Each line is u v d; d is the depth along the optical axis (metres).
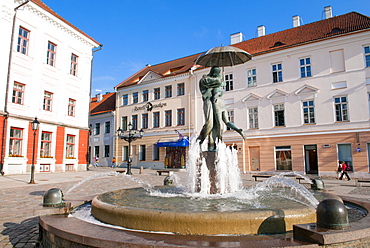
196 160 7.46
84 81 28.91
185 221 3.96
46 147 24.12
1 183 14.89
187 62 35.34
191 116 30.59
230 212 4.07
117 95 38.22
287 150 23.94
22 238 5.27
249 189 8.30
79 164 27.34
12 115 20.89
